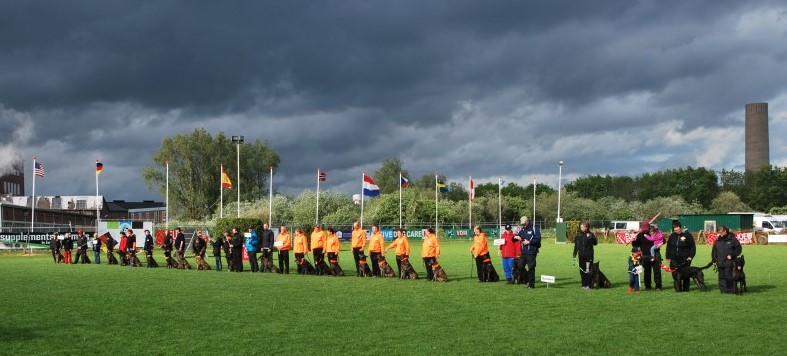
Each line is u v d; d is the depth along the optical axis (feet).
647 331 53.62
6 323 59.16
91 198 517.14
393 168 514.68
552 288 84.94
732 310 64.44
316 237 112.37
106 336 52.85
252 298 76.54
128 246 146.82
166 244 140.26
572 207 428.15
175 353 46.80
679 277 79.56
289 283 95.35
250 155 422.41
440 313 63.67
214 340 51.08
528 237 86.17
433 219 359.05
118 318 61.72
